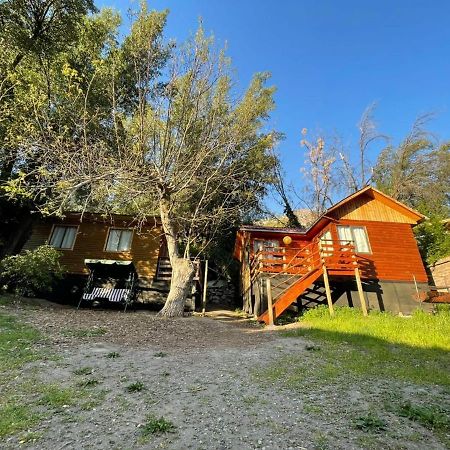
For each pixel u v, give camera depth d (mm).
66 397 5176
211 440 4117
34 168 14570
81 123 15844
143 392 5570
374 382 6457
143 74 17188
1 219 18312
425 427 4629
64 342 8359
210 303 24734
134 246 19547
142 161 14078
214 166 18281
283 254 17328
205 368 7027
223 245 26578
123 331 10336
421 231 22453
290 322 14188
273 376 6660
